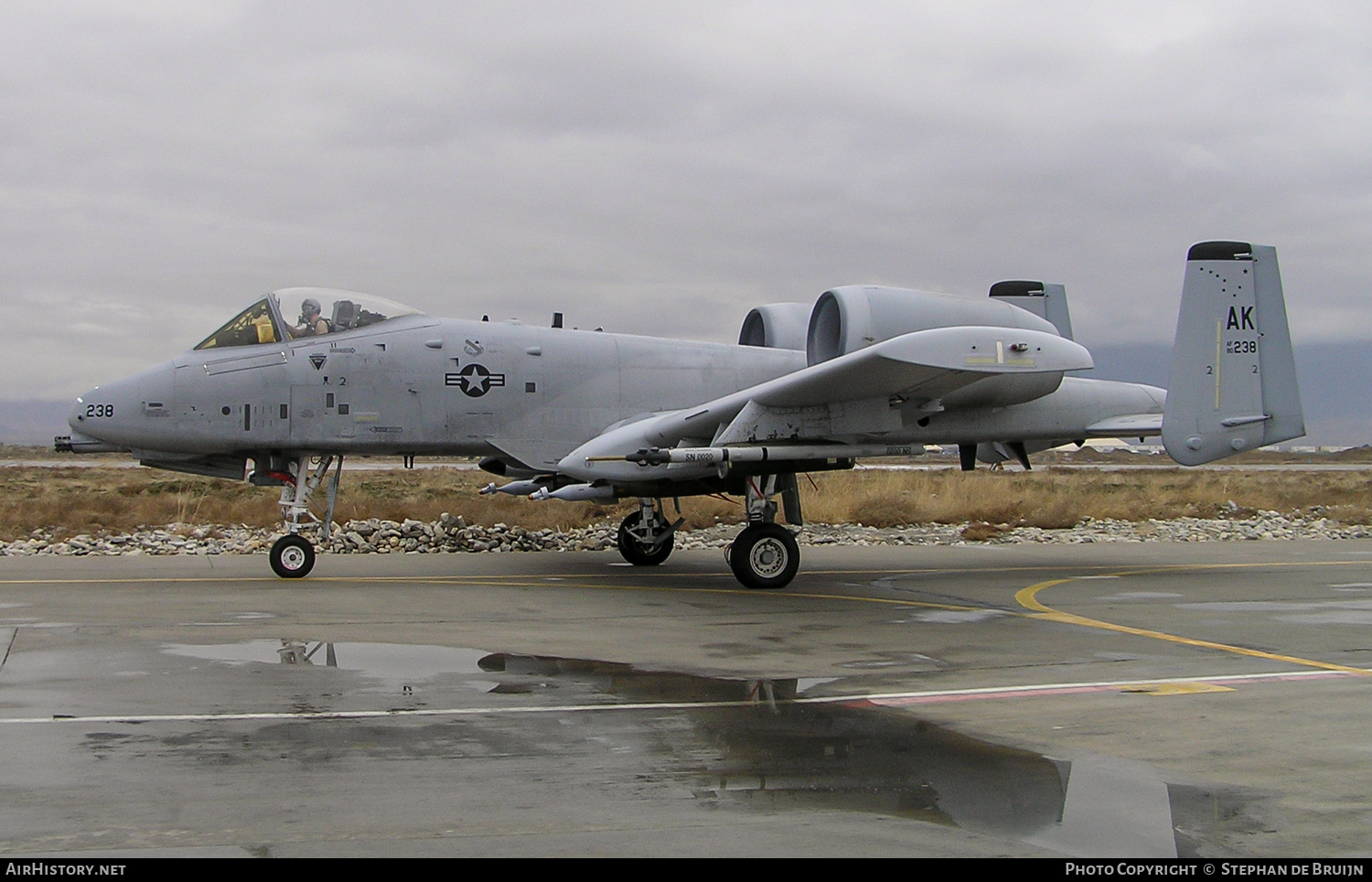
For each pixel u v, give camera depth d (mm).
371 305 14625
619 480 13625
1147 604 11766
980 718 6242
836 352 14836
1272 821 4488
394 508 23109
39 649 8312
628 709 6430
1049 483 42562
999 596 12484
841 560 16844
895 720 6188
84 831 4270
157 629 9336
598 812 4531
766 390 13086
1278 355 15219
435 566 15367
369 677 7332
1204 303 15055
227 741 5594
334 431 13984
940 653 8539
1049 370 12570
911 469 52781
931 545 19797
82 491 33469
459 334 14711
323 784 4871
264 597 11648
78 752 5359
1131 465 96750
